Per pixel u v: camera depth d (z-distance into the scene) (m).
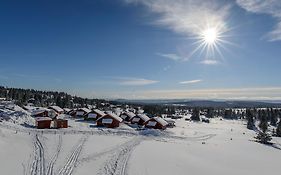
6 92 192.25
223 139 87.25
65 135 64.44
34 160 37.44
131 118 108.50
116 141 61.59
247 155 59.53
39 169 33.38
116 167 37.59
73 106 193.75
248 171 44.66
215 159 51.50
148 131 83.25
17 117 81.88
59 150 45.72
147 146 58.00
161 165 41.31
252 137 101.56
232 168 45.59
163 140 72.19
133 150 51.31
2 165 32.75
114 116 92.62
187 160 47.12
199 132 102.06
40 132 67.69
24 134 59.72
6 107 104.62
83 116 119.56
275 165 51.72
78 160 39.69
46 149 45.69
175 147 60.28
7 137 50.09
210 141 79.50
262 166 49.72
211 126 145.00
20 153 40.31
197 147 63.50
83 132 74.00
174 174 37.34
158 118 100.81
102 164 38.69
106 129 82.75
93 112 107.25
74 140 57.22
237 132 119.56
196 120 180.50
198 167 43.03
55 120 79.31
